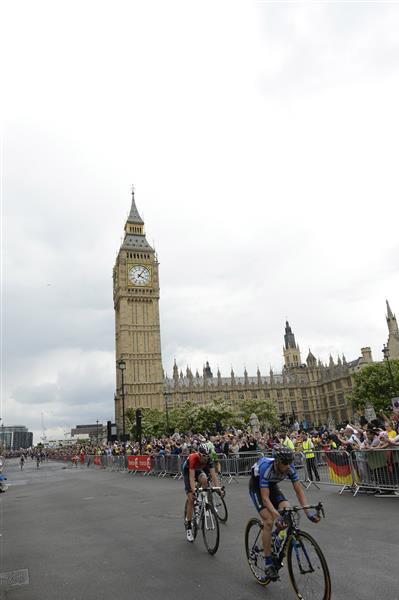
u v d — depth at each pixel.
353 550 8.85
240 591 7.00
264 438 29.75
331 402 157.00
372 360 137.88
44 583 8.19
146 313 136.12
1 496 25.48
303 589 6.07
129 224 144.62
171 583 7.62
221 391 158.50
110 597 7.18
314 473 20.27
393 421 18.78
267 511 6.87
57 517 15.91
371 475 15.39
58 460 85.75
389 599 6.31
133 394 127.44
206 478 10.12
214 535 9.11
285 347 197.25
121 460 39.91
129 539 11.30
